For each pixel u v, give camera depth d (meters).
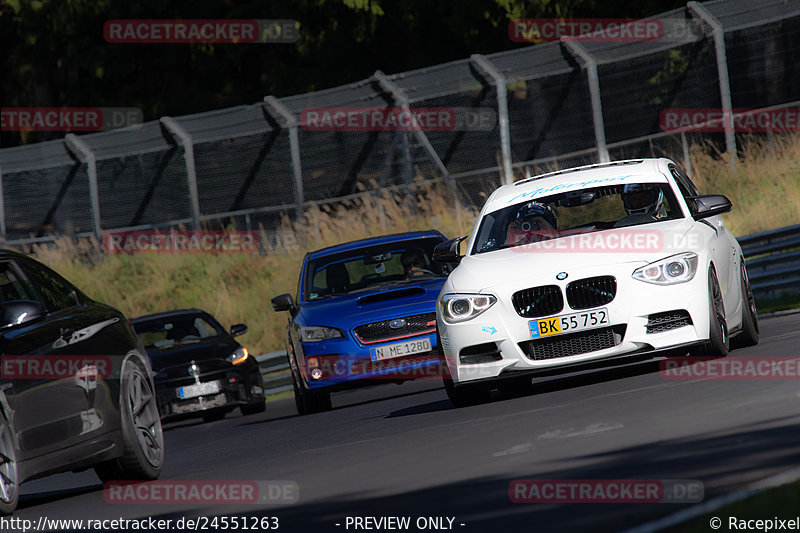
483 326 30.86
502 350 30.73
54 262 85.12
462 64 79.44
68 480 33.81
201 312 61.25
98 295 82.19
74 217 93.38
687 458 17.11
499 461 19.80
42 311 23.34
